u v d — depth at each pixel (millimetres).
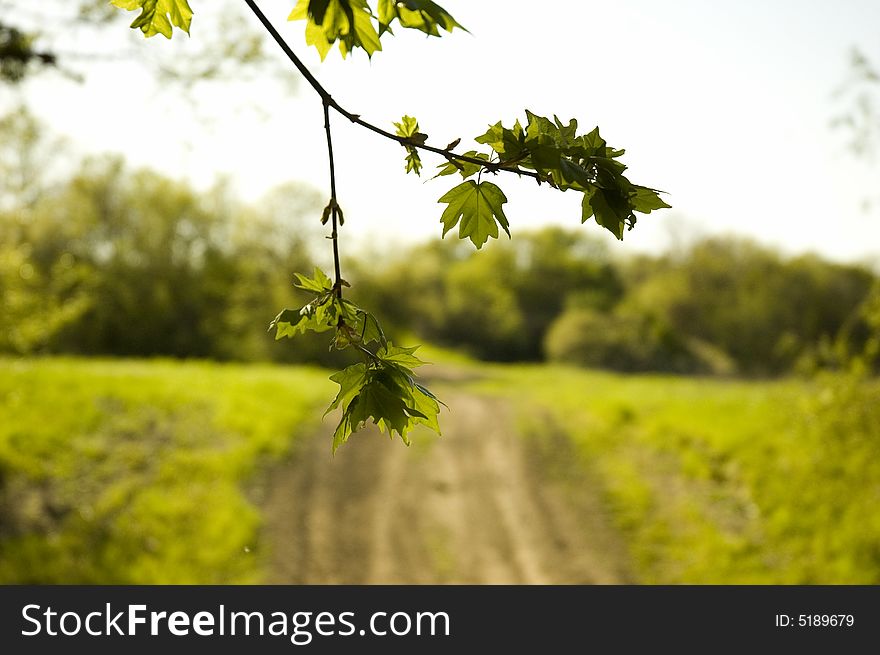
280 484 14883
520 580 11578
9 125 17781
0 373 16500
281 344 37531
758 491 14008
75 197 35688
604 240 60312
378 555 12383
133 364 25312
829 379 10094
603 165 1312
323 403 20578
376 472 16047
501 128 1339
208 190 38344
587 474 16109
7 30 7504
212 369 24984
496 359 56281
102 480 13594
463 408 21641
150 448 15281
